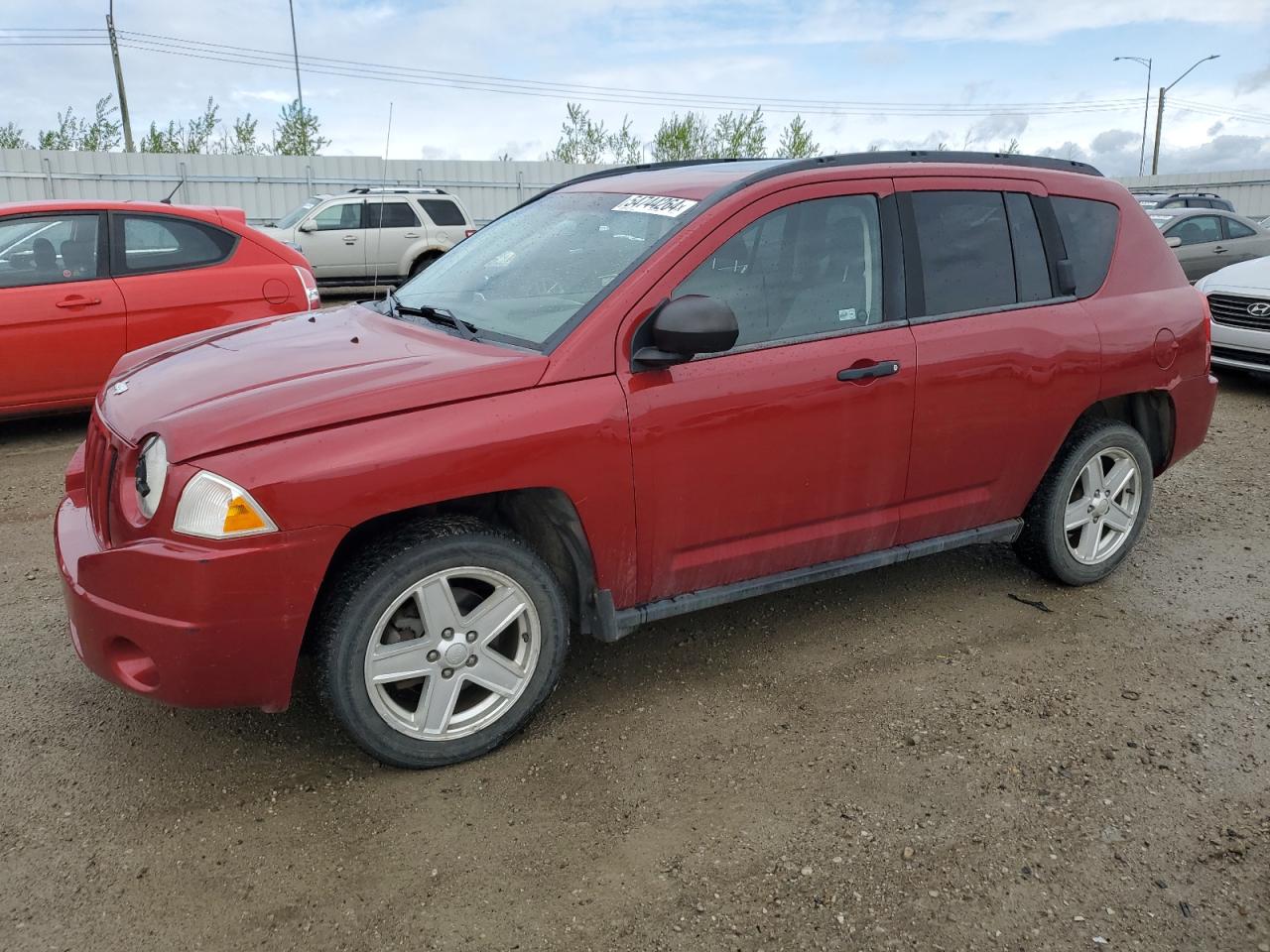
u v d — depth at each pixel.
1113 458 4.27
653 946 2.32
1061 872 2.59
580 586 3.14
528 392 2.90
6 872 2.54
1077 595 4.33
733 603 4.21
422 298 3.76
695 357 3.15
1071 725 3.28
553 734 3.21
